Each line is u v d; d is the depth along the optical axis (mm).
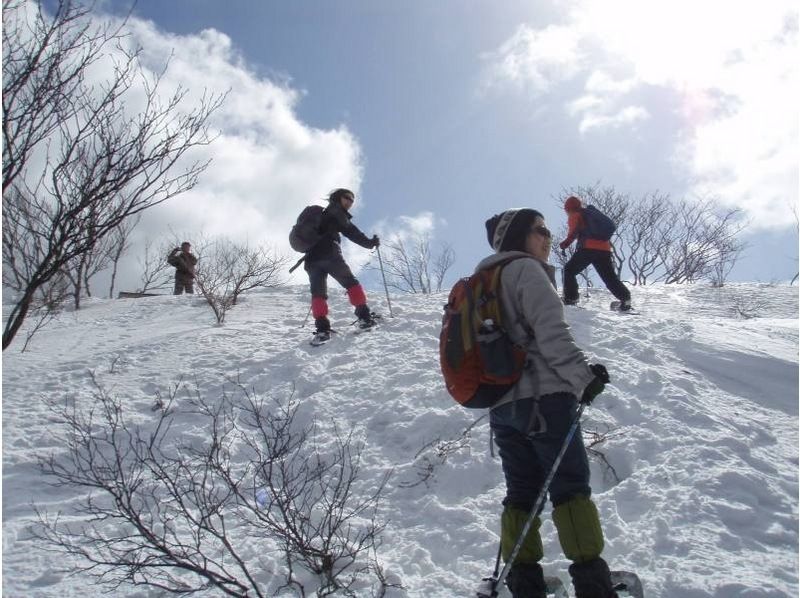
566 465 2748
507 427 2912
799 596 2803
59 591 3086
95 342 7941
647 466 4078
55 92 3506
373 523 3656
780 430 4691
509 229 3061
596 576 2619
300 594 3076
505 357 2748
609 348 6203
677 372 5594
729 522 3449
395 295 9359
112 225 3557
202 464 4160
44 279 3482
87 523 3711
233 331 7668
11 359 6953
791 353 6188
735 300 11125
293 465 4457
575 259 8453
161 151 3633
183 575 3221
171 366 6391
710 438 4320
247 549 3432
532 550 2842
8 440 4758
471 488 4102
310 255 7117
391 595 3055
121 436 4895
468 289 2896
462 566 3301
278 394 5637
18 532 3605
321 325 6914
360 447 4637
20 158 3412
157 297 11539
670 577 2998
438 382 5453
